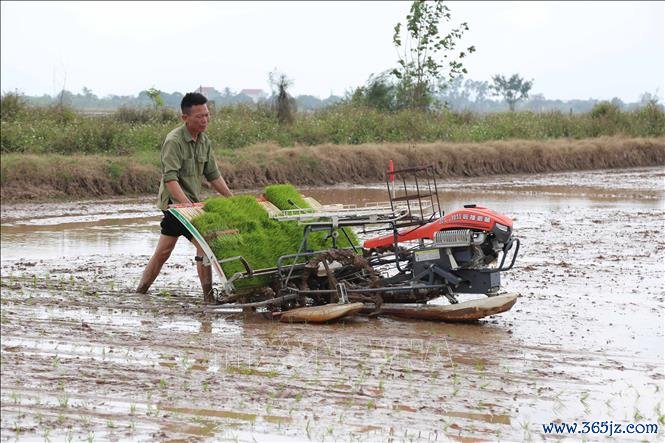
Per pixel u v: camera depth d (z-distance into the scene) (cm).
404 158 2811
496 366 713
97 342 804
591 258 1234
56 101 3011
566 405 618
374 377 684
